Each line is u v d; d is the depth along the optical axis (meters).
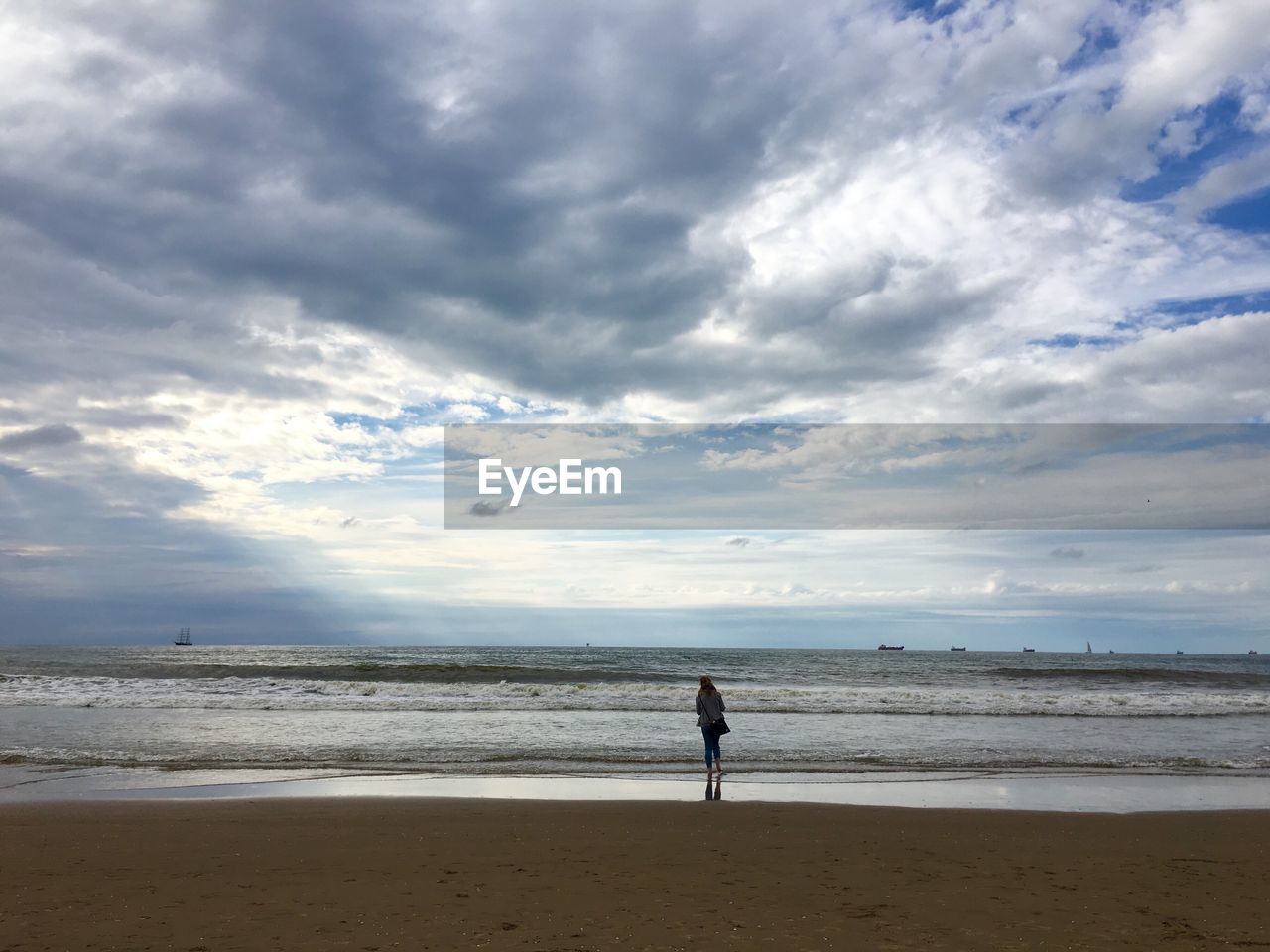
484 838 8.29
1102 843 8.41
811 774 13.38
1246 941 5.20
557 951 4.83
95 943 4.91
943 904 6.00
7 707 22.73
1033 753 15.92
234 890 6.24
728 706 24.39
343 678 37.06
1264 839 8.70
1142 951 4.98
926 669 59.03
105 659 70.94
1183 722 21.88
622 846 7.98
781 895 6.20
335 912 5.63
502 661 72.75
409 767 13.62
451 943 4.96
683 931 5.25
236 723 19.50
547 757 14.83
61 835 8.30
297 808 9.88
